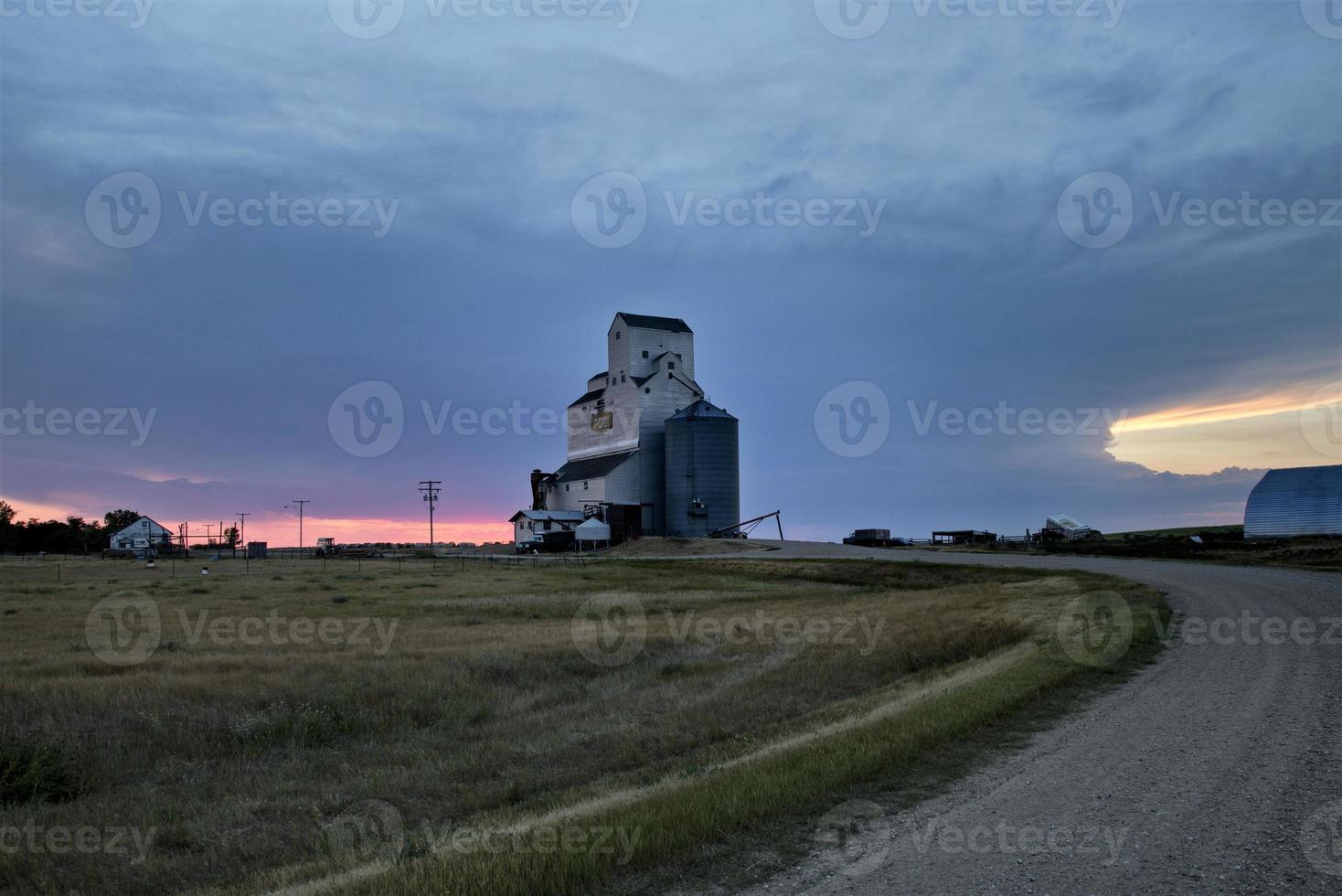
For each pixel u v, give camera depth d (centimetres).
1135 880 680
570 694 2053
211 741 1566
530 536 10944
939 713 1283
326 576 6569
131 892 965
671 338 11288
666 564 7619
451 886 745
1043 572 4966
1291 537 6303
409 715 1781
